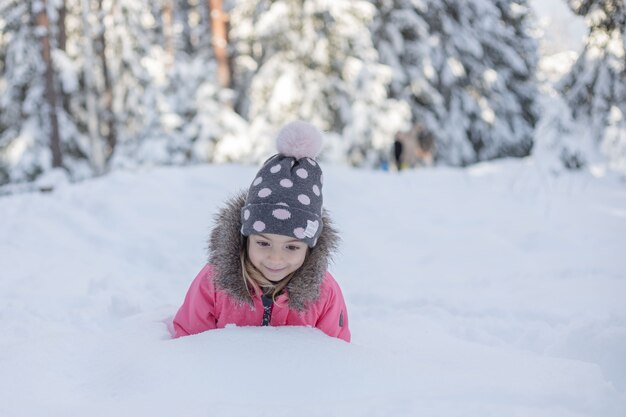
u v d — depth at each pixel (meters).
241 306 2.14
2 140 15.28
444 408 1.40
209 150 14.91
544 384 1.55
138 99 16.67
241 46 16.94
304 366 1.65
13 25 15.10
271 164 2.03
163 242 5.18
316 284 2.07
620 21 8.72
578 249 5.29
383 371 1.64
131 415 1.39
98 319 3.10
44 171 15.00
